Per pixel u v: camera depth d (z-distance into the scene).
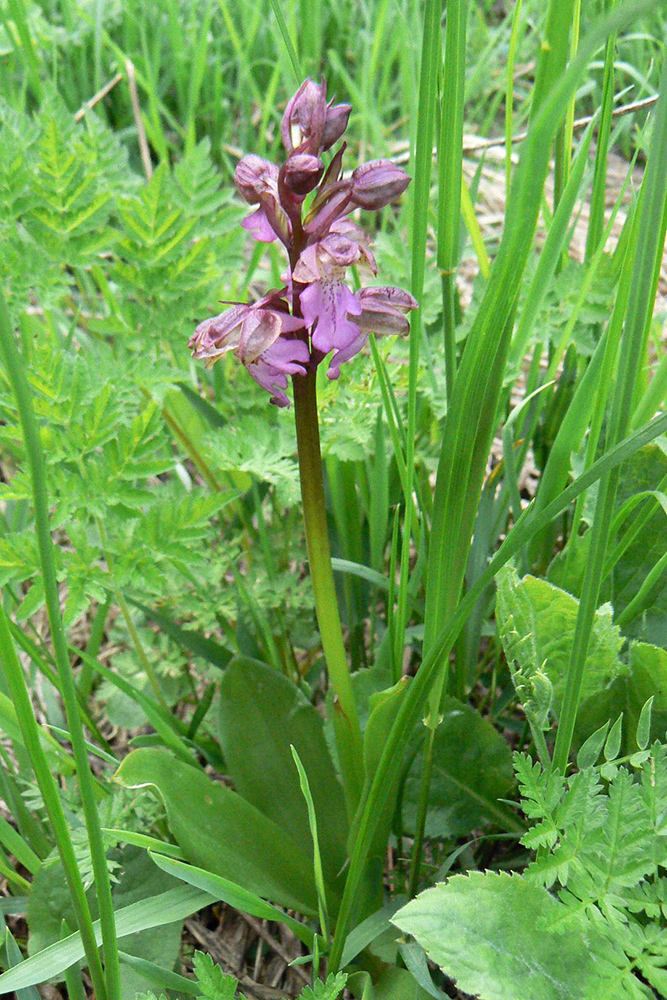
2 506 0.40
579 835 0.24
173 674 0.34
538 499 0.29
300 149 0.23
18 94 0.61
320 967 0.29
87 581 0.30
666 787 0.23
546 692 0.27
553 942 0.23
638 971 0.27
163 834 0.31
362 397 0.32
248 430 0.32
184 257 0.34
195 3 0.62
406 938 0.27
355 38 0.68
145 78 0.61
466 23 0.24
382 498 0.32
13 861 0.33
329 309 0.24
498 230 0.51
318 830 0.30
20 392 0.19
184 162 0.35
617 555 0.29
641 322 0.21
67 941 0.25
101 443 0.30
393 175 0.24
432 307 0.34
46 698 0.36
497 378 0.24
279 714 0.30
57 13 0.67
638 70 0.56
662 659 0.27
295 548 0.37
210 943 0.31
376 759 0.26
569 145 0.30
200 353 0.24
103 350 0.35
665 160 0.20
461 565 0.25
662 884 0.23
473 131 0.62
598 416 0.26
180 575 0.34
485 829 0.32
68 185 0.33
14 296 0.33
